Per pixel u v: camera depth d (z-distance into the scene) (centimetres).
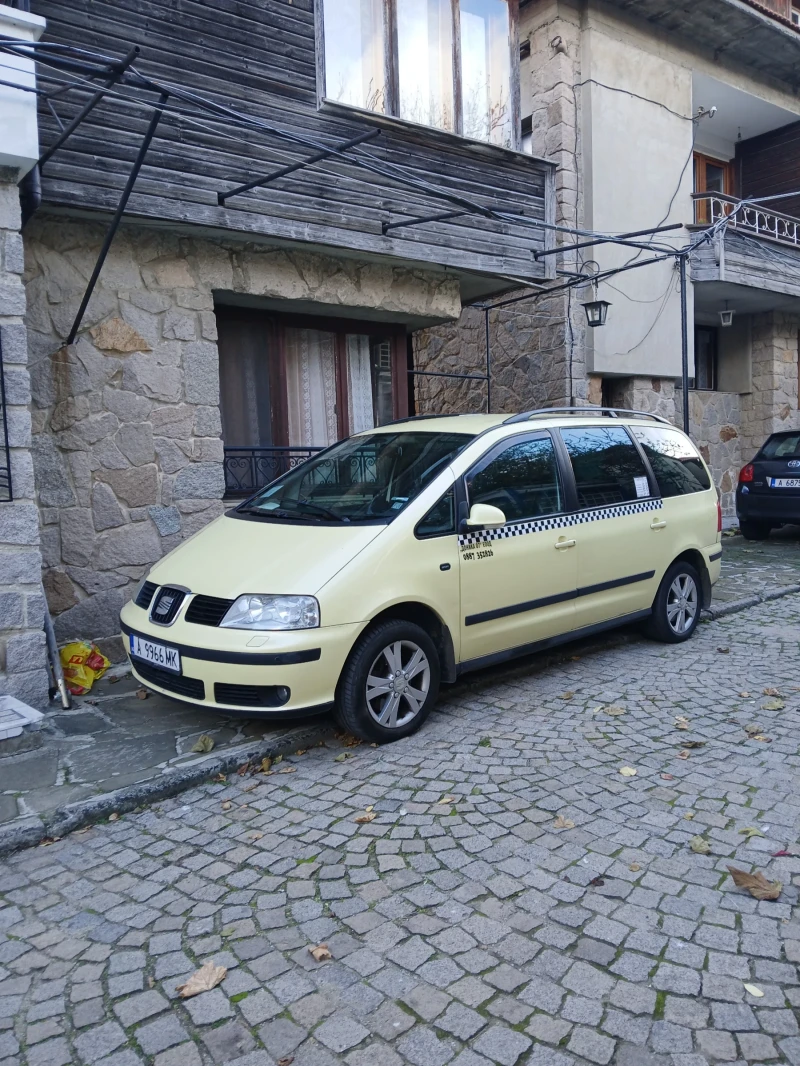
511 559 512
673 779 404
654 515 626
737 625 728
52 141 556
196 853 353
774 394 1498
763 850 335
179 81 615
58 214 595
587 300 1170
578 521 561
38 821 370
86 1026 251
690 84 1272
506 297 1240
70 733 479
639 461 632
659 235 1228
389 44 744
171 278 659
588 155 1145
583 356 1182
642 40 1198
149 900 319
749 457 1525
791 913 293
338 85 713
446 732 476
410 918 298
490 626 506
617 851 338
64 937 297
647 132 1209
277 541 468
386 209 742
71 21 566
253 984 266
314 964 275
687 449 697
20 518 505
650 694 537
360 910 304
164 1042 243
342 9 712
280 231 671
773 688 542
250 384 785
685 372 917
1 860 354
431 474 494
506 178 838
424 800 389
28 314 596
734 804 376
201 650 423
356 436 600
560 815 369
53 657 540
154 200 602
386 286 802
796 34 1269
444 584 475
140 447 648
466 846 345
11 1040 246
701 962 269
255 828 372
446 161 788
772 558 1069
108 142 580
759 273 1298
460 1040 239
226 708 425
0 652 504
